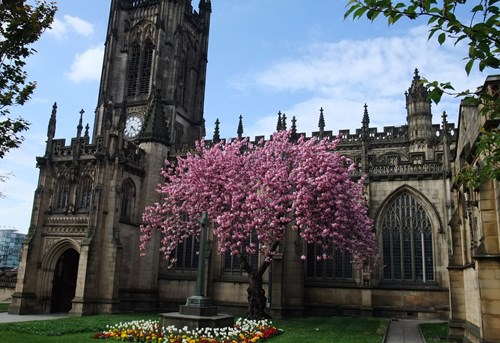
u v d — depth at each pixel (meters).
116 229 52.28
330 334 33.34
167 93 80.00
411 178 52.56
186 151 67.06
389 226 53.12
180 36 84.00
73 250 56.00
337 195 41.97
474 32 11.28
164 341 26.45
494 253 23.31
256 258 56.47
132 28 84.94
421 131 72.50
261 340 28.28
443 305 48.44
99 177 52.50
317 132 79.69
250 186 43.88
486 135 14.62
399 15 11.57
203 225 33.84
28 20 22.06
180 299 58.00
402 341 31.50
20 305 50.88
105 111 80.06
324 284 52.94
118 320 40.38
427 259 51.12
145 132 62.47
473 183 16.25
